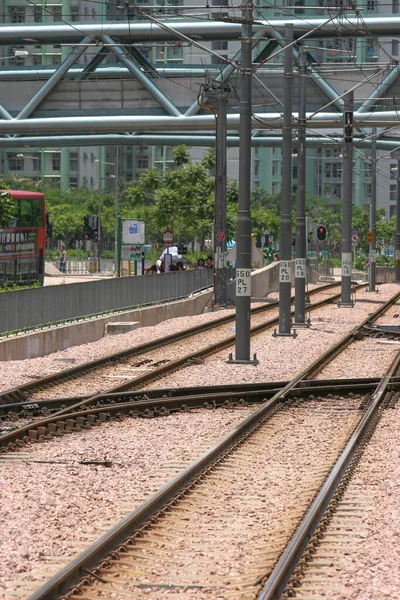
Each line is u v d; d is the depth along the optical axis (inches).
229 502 698.2
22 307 1740.9
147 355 1723.7
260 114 3253.0
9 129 3139.8
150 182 5654.5
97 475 773.9
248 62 1556.3
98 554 541.0
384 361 1665.8
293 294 3722.9
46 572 522.0
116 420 1061.1
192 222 5172.2
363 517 647.8
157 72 3115.2
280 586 498.3
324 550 570.3
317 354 1761.8
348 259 3026.6
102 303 2188.7
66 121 3095.5
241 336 1617.9
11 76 3240.7
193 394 1267.2
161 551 570.3
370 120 3061.0
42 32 3095.5
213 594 496.4
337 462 800.3
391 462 836.0
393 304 3282.5
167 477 768.3
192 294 2957.7
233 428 1015.0
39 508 657.6
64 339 1857.8
